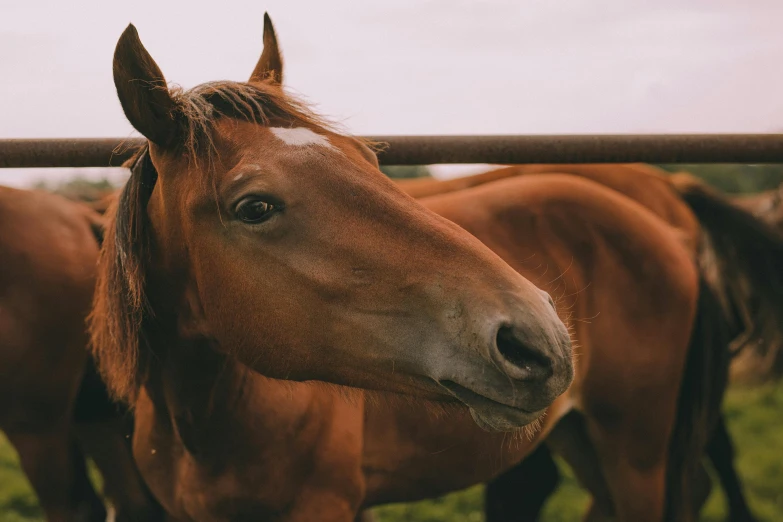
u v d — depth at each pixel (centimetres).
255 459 195
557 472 335
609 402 262
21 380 261
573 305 246
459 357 141
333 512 204
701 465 357
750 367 368
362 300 150
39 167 217
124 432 278
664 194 348
